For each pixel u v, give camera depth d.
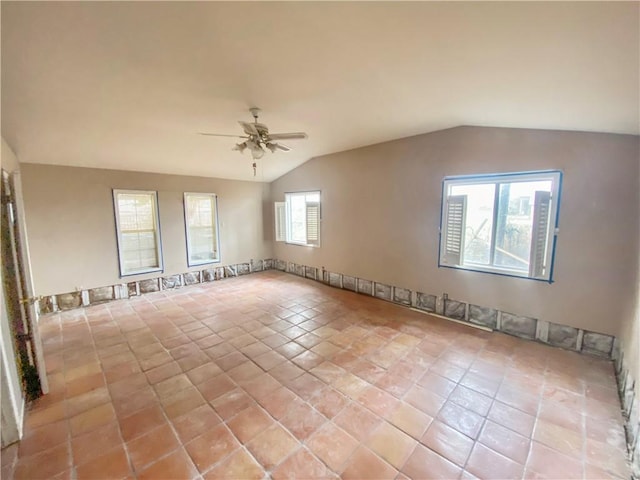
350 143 4.72
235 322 4.03
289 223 6.73
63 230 4.47
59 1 1.53
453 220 3.92
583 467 1.77
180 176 5.67
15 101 2.64
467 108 3.00
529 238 3.36
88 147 3.98
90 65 2.23
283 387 2.59
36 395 2.48
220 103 3.02
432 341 3.40
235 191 6.52
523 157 3.28
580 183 2.96
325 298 5.02
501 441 1.98
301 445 1.96
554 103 2.38
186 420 2.20
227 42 1.97
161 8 1.62
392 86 2.61
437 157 4.00
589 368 2.81
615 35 1.40
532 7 1.38
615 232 2.82
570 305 3.13
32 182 4.19
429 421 2.16
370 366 2.90
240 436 2.04
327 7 1.61
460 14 1.56
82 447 1.96
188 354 3.18
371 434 2.05
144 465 1.82
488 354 3.10
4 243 2.39
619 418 2.17
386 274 4.82
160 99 2.89
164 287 5.58
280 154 5.31
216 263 6.30
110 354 3.19
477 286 3.79
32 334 2.43
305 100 2.95
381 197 4.74
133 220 5.21
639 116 2.20
